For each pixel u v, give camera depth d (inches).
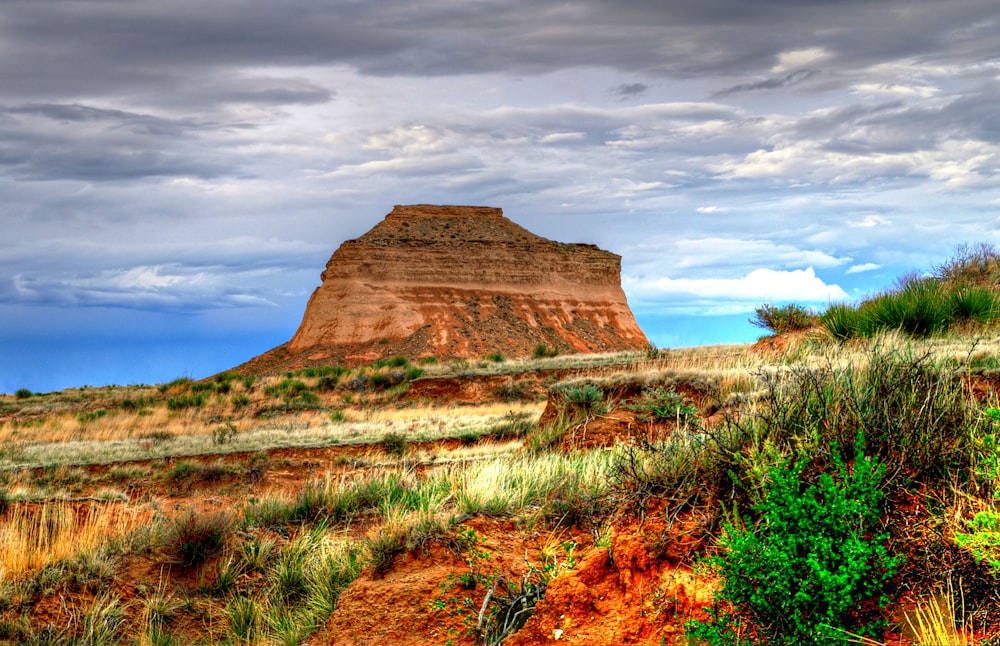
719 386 526.9
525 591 233.9
